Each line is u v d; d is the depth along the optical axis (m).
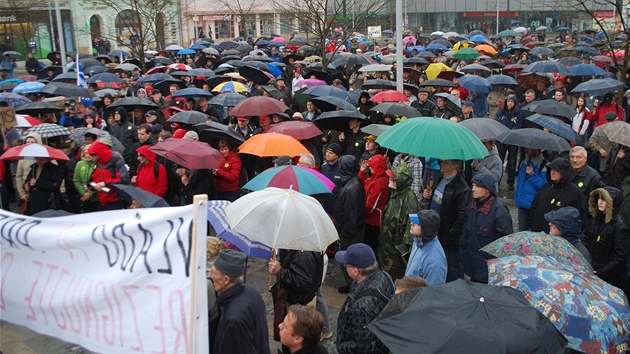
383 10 37.19
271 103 10.84
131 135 11.84
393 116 10.97
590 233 6.41
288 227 5.15
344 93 12.63
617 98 13.48
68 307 3.39
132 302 3.21
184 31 45.34
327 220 5.44
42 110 13.01
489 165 8.95
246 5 44.91
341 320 4.82
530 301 4.19
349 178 7.39
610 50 13.96
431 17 60.38
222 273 4.41
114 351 3.26
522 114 12.72
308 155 7.89
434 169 9.22
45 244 3.46
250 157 9.73
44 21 37.94
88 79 18.25
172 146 8.19
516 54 24.73
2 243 3.60
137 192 6.74
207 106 13.69
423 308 3.63
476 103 14.68
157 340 3.15
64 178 9.19
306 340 4.24
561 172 7.01
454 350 3.28
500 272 4.55
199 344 3.07
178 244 3.10
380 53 24.44
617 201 6.17
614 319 4.07
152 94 13.90
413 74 17.75
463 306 3.59
